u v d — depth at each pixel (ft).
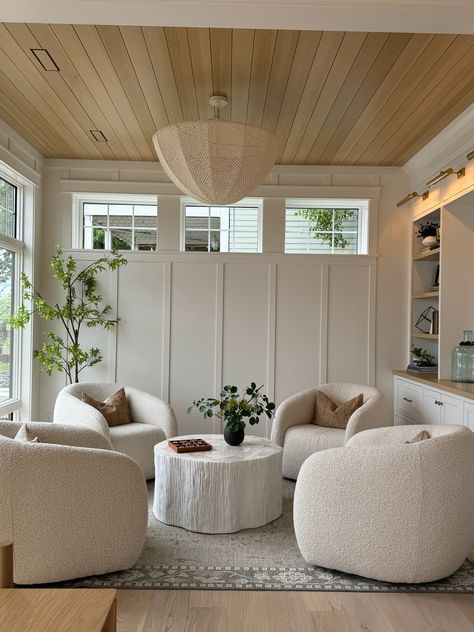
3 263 15.60
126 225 18.51
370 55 10.48
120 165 17.94
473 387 13.15
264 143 11.15
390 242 18.13
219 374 17.84
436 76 11.37
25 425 9.93
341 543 8.64
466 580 8.73
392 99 12.55
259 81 11.65
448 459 8.31
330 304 18.03
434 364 17.02
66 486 8.17
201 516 10.64
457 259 15.12
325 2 7.61
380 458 8.45
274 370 17.90
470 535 8.64
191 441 12.05
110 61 10.86
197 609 7.69
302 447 13.84
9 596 3.46
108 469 8.52
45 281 17.79
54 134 15.38
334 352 18.01
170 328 17.92
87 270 17.44
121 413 14.66
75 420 13.42
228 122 10.77
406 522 8.24
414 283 17.95
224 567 9.07
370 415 13.71
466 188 13.69
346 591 8.30
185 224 18.51
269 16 7.96
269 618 7.48
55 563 8.11
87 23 8.21
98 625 3.15
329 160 17.42
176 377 17.88
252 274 17.99
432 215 16.75
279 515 11.57
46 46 10.28
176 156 11.27
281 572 8.91
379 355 18.07
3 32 9.79
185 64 10.91
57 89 12.26
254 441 12.63
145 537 9.43
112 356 17.83
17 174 15.53
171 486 11.07
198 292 17.95
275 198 18.03
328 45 10.10
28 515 7.95
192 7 7.73
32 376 16.92
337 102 12.74
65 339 17.76
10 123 14.51
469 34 8.75
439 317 15.16
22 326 15.47
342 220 18.69
